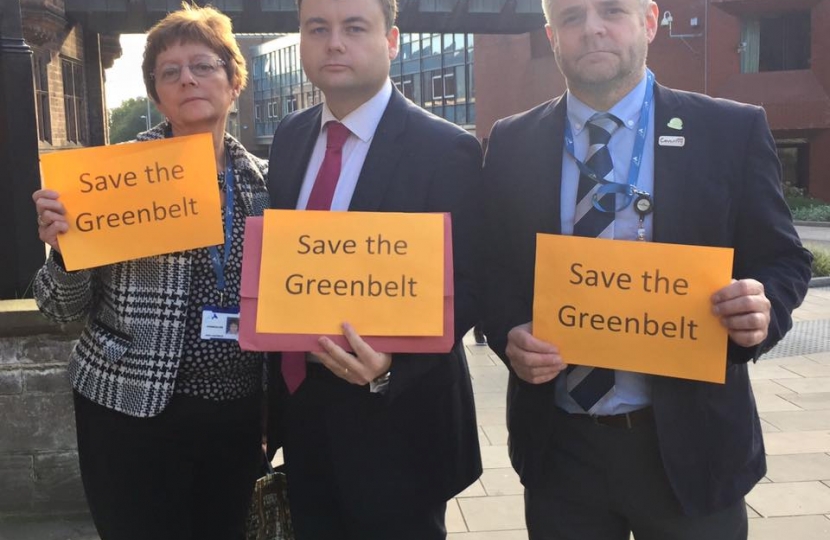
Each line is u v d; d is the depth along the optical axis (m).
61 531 3.30
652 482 1.90
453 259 1.94
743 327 1.64
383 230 1.85
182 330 2.10
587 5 1.78
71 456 3.37
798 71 22.05
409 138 2.00
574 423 1.96
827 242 15.61
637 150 1.85
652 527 1.95
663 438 1.83
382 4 1.95
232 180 2.21
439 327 1.82
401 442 2.05
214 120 2.16
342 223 1.85
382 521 2.04
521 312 1.97
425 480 2.08
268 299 1.83
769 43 22.47
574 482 1.99
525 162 1.97
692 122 1.84
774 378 5.69
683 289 1.73
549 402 1.96
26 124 3.40
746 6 21.84
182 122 2.13
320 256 1.84
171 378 2.08
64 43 10.17
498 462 4.13
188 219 2.04
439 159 1.96
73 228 1.98
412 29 14.28
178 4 11.03
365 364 1.80
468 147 2.01
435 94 34.88
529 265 1.94
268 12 12.11
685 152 1.82
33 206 3.44
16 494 3.37
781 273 1.78
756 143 1.82
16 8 3.34
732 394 1.88
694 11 22.28
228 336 2.11
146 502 2.18
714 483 1.83
